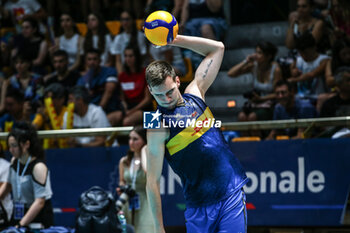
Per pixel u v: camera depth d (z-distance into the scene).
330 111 19.95
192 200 10.30
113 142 18.98
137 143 17.09
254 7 30.64
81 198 14.34
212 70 10.59
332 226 17.09
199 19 26.30
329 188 16.83
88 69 26.53
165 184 17.86
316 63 22.95
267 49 23.22
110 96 24.56
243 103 23.70
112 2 32.97
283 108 20.81
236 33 29.98
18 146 15.94
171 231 18.86
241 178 10.30
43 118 23.59
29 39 30.34
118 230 14.06
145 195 17.08
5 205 17.23
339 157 16.80
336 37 24.19
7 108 26.25
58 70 26.61
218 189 10.05
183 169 10.11
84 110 21.88
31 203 16.30
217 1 26.41
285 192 17.16
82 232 13.88
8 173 17.20
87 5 32.28
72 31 30.05
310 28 24.55
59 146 21.17
